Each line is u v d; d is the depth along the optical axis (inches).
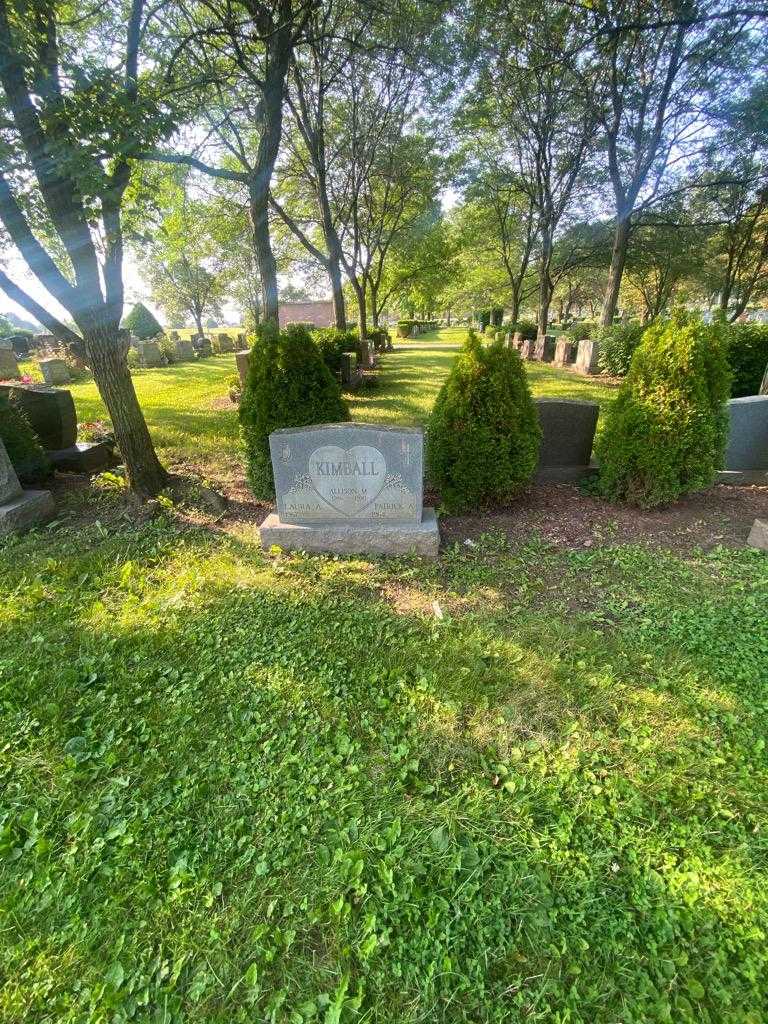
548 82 625.9
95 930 63.3
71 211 167.3
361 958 60.4
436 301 1465.3
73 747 89.3
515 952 61.0
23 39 137.5
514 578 145.8
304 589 140.3
